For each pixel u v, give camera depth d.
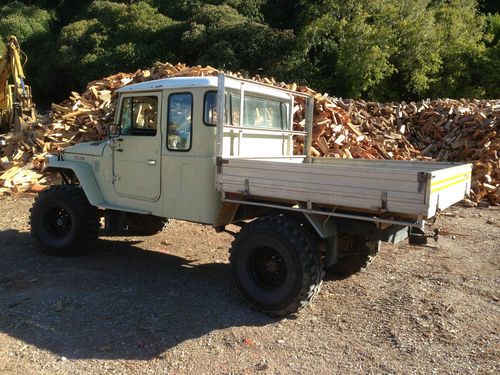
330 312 4.91
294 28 33.19
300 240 4.57
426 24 27.31
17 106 13.70
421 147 14.02
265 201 4.85
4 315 4.71
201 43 29.62
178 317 4.71
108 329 4.46
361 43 26.70
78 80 33.59
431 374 3.80
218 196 5.14
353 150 11.51
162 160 5.51
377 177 4.05
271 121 6.16
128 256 6.70
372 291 5.49
